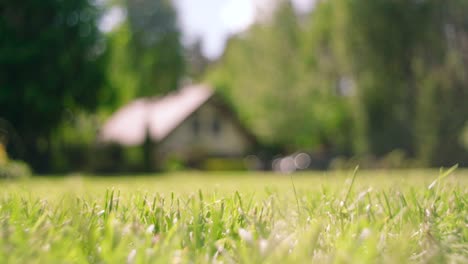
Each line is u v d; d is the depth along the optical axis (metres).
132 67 54.81
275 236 1.39
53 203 2.34
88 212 1.85
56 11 26.12
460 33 28.42
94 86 27.66
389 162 25.75
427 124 26.88
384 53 29.52
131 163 27.88
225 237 1.62
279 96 40.84
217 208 1.95
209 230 1.70
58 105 26.34
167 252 1.19
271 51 41.31
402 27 29.16
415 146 27.75
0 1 24.98
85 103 27.94
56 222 1.71
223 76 52.16
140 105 46.34
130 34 55.12
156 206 1.94
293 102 40.69
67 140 27.64
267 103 41.38
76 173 26.39
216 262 1.29
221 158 41.50
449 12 28.47
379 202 2.19
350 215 1.97
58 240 1.26
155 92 56.91
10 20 25.38
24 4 25.39
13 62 24.69
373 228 1.57
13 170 12.55
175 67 57.94
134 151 28.22
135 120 42.72
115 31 29.88
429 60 28.80
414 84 29.28
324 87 39.56
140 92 55.22
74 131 28.55
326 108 40.00
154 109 43.91
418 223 1.90
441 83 27.41
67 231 1.35
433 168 26.36
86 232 1.40
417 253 1.43
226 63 52.94
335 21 31.75
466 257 1.28
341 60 31.86
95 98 28.17
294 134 42.22
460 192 2.37
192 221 1.79
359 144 30.22
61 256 1.17
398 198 2.37
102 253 1.22
